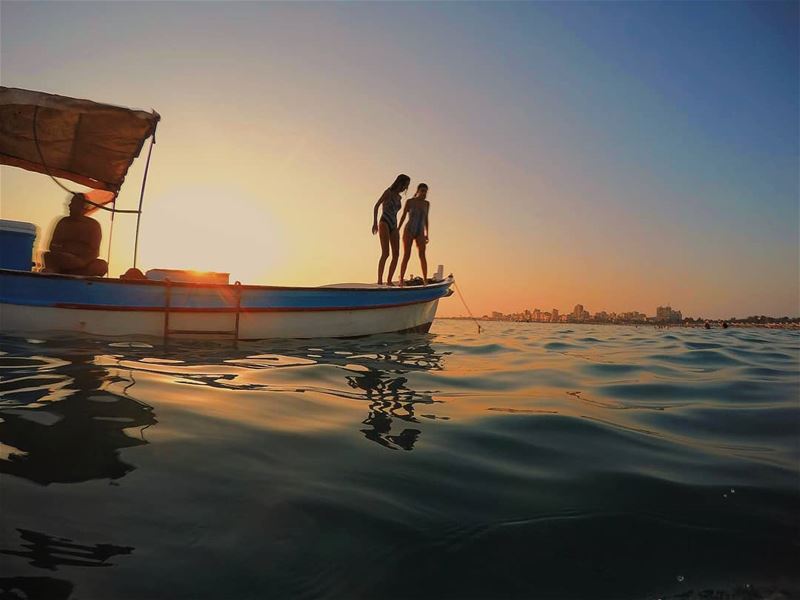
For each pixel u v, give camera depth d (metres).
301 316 8.05
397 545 1.83
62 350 5.24
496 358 7.70
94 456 2.37
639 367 7.11
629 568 1.78
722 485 2.50
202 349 6.24
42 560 1.59
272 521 1.92
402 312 9.93
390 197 9.62
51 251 7.14
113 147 7.77
